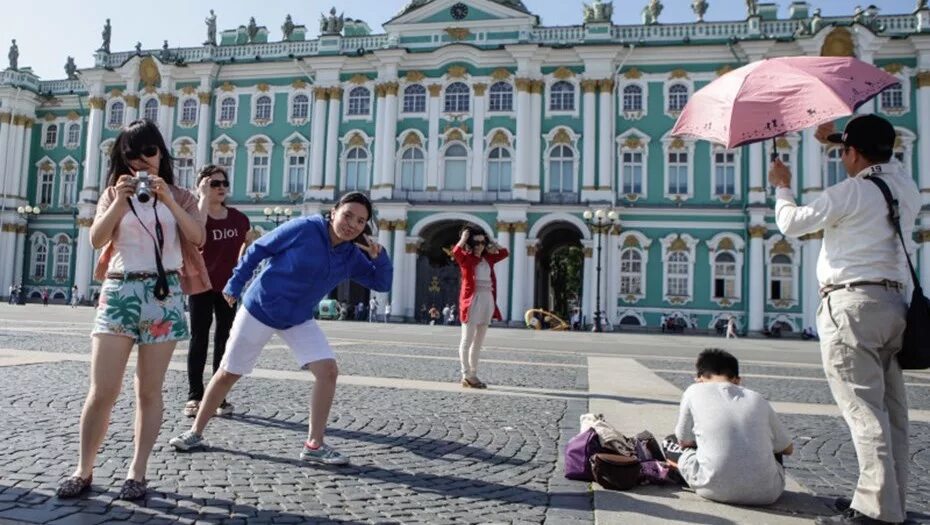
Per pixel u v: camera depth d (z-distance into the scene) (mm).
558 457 5805
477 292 9758
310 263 5395
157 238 4355
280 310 5395
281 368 11125
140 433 4355
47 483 4555
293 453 5617
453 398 8711
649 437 5457
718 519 4270
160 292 4332
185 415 6938
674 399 9086
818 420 8023
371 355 14523
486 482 5023
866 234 4094
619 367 13297
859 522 4008
